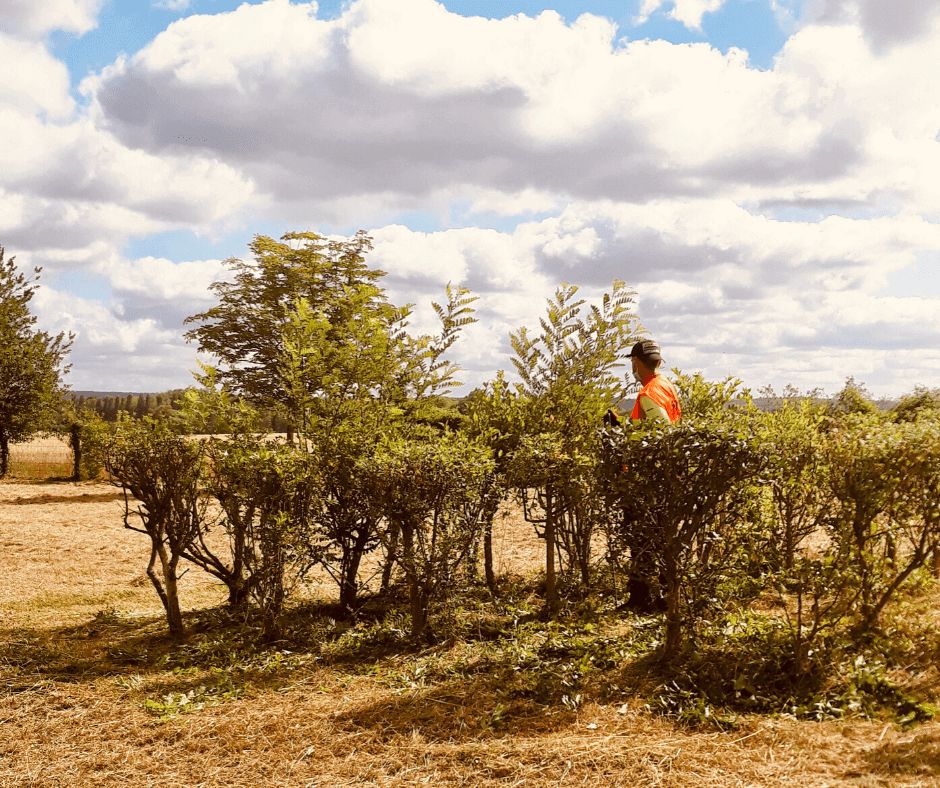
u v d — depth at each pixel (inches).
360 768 140.9
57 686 191.5
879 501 185.0
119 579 341.1
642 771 129.9
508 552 363.3
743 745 138.6
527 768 134.5
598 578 268.2
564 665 185.8
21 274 1237.7
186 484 238.8
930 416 205.9
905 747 130.4
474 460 223.5
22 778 143.6
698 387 281.7
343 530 250.7
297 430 277.6
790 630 183.3
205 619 257.1
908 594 211.5
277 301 873.5
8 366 1166.3
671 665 178.7
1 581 332.8
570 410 278.5
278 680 194.5
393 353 292.5
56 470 1240.2
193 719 167.9
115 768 146.9
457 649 210.8
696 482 179.5
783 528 218.2
